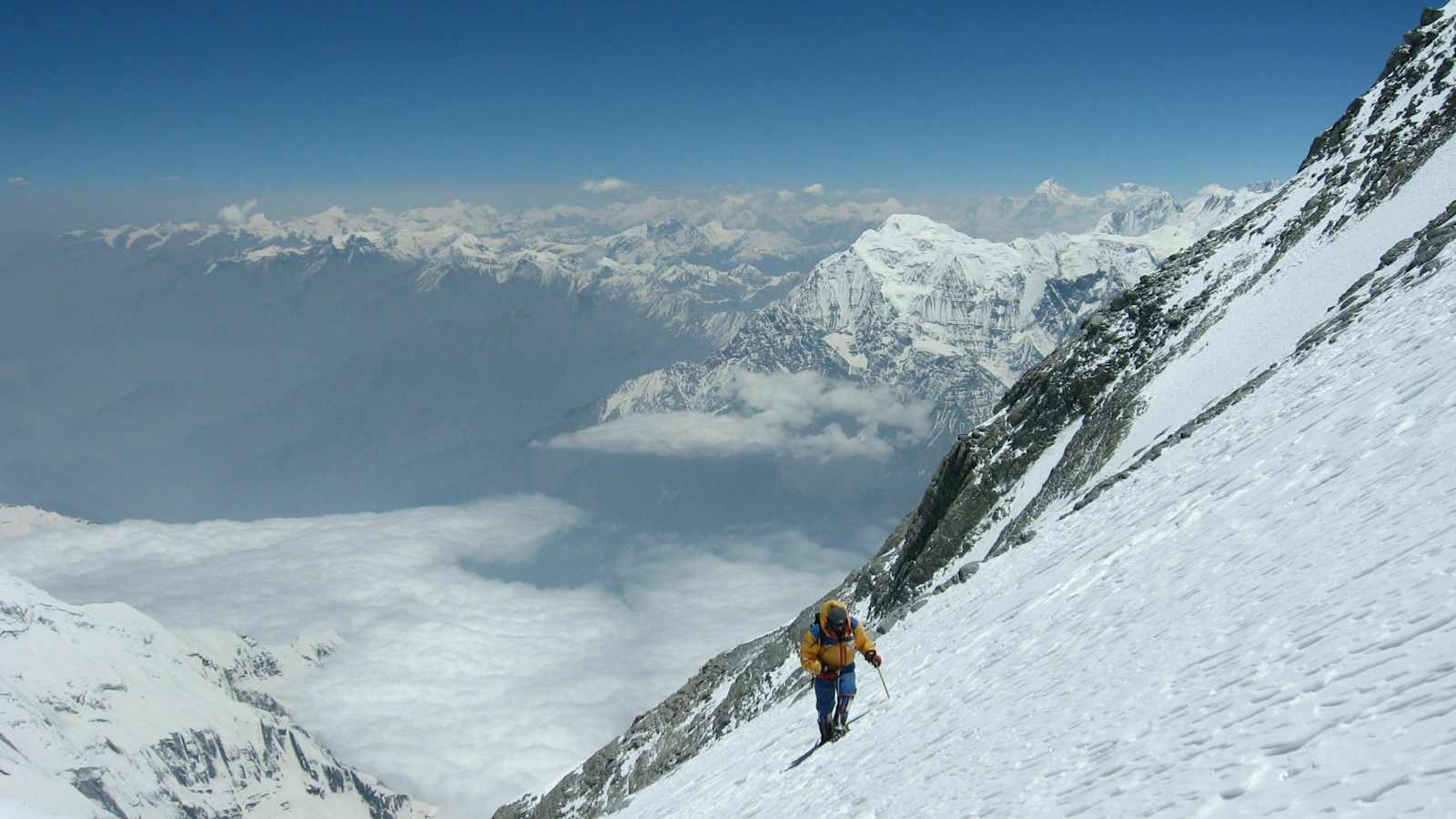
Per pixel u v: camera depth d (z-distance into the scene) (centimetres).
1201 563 1235
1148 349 6091
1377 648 673
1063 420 6325
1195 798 610
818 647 1734
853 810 1189
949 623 2194
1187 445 2353
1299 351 2694
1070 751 870
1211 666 855
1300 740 605
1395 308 2145
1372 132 6281
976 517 6294
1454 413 1102
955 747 1148
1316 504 1163
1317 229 5438
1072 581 1669
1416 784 465
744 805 1769
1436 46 6344
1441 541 785
